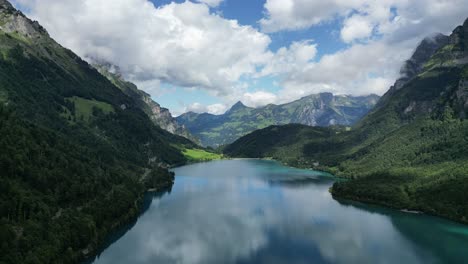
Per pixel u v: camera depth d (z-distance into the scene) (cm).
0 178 16238
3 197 15538
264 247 19700
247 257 18312
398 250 19350
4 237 13762
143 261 17538
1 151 17862
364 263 17788
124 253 18538
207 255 18450
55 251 15162
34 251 14438
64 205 19175
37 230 15412
